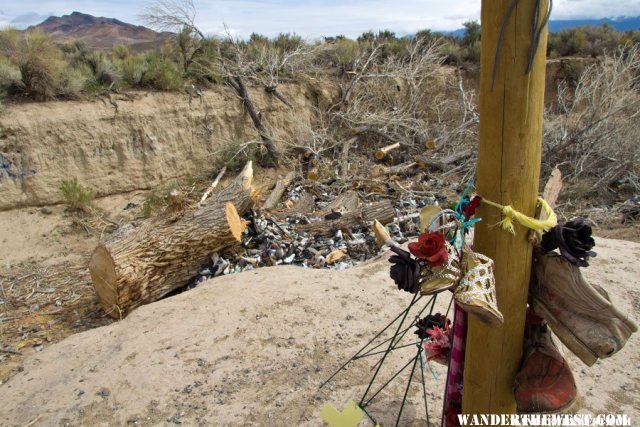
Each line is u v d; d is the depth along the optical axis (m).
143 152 10.91
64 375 4.20
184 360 4.23
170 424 3.50
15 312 6.54
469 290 1.97
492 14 1.85
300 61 15.02
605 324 1.98
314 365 4.04
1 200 8.96
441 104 14.84
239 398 3.72
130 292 6.11
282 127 13.67
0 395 4.04
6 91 9.59
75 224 9.32
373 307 4.89
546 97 18.61
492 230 2.05
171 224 6.59
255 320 4.78
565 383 2.18
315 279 5.65
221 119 12.48
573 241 1.95
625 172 10.88
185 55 12.94
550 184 2.35
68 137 9.81
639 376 3.72
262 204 10.09
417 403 3.51
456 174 12.26
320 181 11.68
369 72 15.75
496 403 2.31
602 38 20.89
